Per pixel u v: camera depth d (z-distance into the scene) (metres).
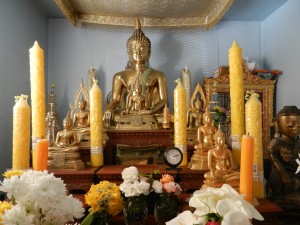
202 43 4.69
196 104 3.35
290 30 3.79
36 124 2.45
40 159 1.94
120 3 3.64
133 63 3.94
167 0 3.55
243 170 1.82
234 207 0.99
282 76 4.04
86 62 4.61
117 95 3.86
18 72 3.53
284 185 2.77
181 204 2.09
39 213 1.02
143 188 1.85
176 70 4.66
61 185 1.06
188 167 2.57
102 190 1.90
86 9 3.83
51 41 4.59
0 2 3.06
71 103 4.36
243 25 4.68
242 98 2.47
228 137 3.06
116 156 2.96
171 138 2.99
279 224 1.88
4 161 3.18
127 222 1.89
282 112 2.87
